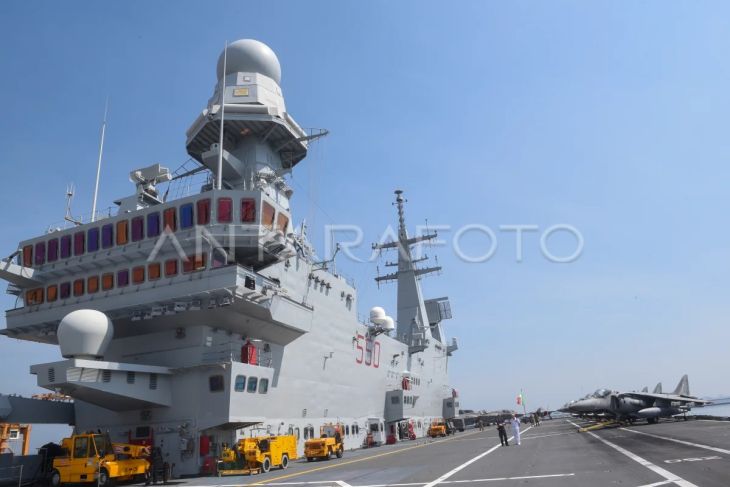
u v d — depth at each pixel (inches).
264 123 1551.4
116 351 1380.4
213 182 1525.6
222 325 1315.2
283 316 1359.5
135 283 1302.9
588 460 880.3
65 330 1149.7
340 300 1891.0
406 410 2354.8
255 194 1277.1
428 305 3405.5
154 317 1293.1
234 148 1631.4
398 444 2085.4
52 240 1422.2
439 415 3107.8
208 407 1214.3
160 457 1170.0
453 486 679.1
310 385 1626.5
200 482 998.4
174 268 1267.2
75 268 1369.3
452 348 3486.7
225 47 1644.9
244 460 1120.8
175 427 1227.2
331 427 1486.2
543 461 921.5
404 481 767.1
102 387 1127.0
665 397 2164.1
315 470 1080.2
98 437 1044.5
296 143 1660.9
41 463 1149.1
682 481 579.2
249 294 1237.7
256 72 1630.2
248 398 1263.5
